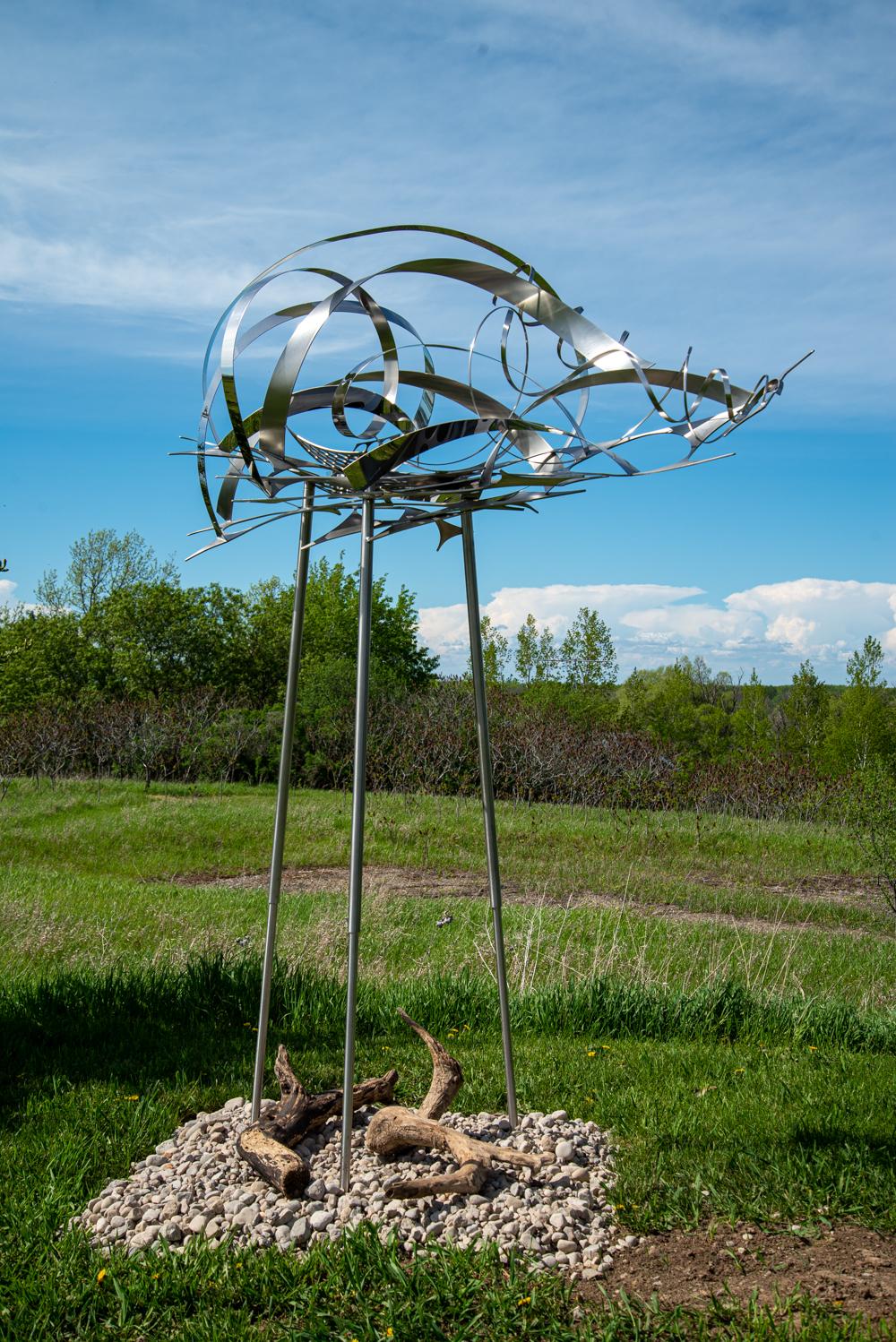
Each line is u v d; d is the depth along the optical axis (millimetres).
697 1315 2307
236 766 25156
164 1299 2506
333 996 5227
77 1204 3016
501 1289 2467
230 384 2791
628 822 15703
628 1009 5031
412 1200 2932
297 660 3354
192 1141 3443
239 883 11812
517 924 8383
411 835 14484
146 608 36344
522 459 3047
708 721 33156
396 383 3287
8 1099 3875
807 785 18047
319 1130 3396
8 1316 2432
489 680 28500
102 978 5270
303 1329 2350
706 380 2828
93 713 27422
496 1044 4711
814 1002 5219
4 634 37344
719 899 10430
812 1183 2961
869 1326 2189
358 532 3305
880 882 10336
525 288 2924
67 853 13438
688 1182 3014
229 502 3363
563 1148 3227
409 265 2879
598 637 33000
